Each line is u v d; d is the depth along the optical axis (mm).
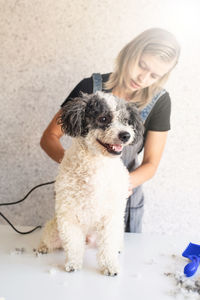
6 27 1419
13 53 1441
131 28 1355
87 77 1424
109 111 1013
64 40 1408
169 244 1166
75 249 988
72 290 854
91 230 1149
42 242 1114
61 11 1387
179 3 1316
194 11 1312
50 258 1056
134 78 1309
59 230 1011
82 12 1376
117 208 1005
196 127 1408
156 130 1292
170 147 1437
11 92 1478
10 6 1402
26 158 1536
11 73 1460
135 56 1296
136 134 1122
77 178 985
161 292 852
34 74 1453
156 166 1267
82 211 1000
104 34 1376
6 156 1540
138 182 1194
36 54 1435
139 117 1125
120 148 968
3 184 1563
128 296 831
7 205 1579
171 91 1373
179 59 1340
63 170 1016
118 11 1354
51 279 911
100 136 979
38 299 808
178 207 1489
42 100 1475
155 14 1334
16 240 1201
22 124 1506
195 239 1217
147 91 1311
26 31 1418
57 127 1300
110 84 1334
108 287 872
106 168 986
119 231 1012
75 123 1000
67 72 1434
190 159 1441
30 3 1394
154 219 1507
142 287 874
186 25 1320
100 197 983
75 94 1329
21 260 1031
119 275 939
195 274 942
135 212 1374
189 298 812
